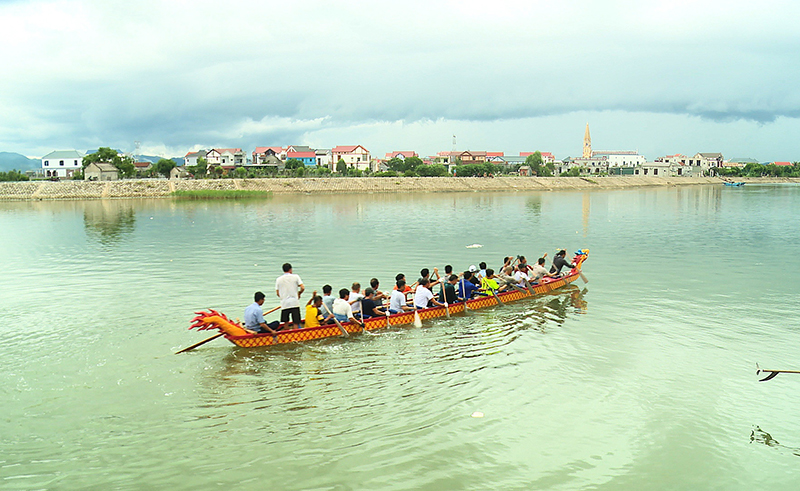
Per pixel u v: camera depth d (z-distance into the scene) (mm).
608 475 8266
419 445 9008
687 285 20750
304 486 7891
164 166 111625
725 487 8016
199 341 14062
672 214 52750
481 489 7871
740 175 181250
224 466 8367
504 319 16281
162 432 9375
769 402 10648
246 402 10523
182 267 24500
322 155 163875
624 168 181250
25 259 27156
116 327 15266
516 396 10852
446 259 26484
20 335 14531
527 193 100500
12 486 7863
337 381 11547
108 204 69062
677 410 10312
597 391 11102
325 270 23641
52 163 130500
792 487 8023
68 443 9016
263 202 72500
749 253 28438
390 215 51781
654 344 13930
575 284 21109
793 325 15547
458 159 165500
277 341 13891
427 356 13078
